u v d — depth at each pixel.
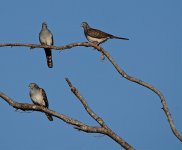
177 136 12.91
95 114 12.85
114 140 12.75
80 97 12.86
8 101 13.43
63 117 12.97
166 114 13.23
